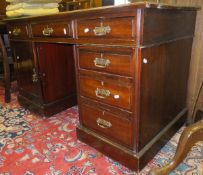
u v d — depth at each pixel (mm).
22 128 1447
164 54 982
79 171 1023
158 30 873
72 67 1678
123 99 935
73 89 1739
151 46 851
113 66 919
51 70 1534
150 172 848
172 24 976
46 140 1292
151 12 796
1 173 1026
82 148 1199
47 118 1578
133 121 931
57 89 1613
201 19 1206
